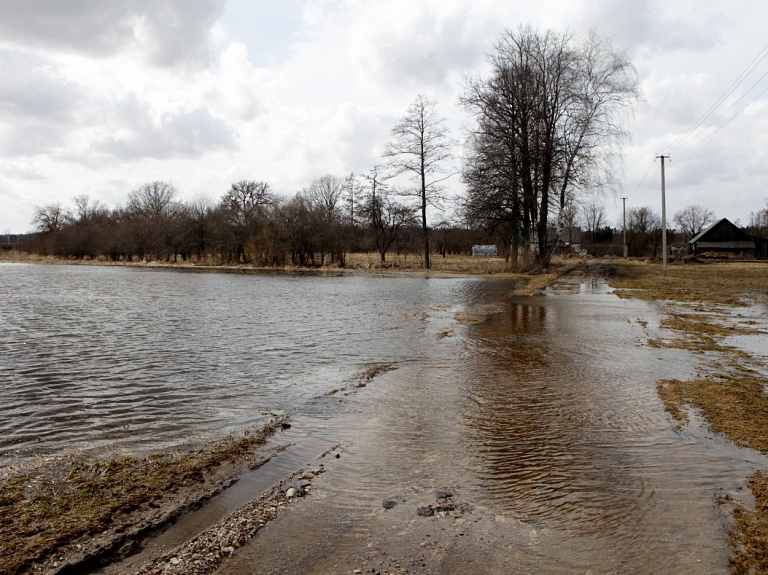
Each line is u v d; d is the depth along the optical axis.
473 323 16.66
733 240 78.38
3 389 9.12
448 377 9.77
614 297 24.31
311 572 3.81
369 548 4.13
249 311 20.48
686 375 9.61
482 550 4.10
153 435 6.80
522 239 44.25
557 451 6.13
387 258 68.00
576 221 64.62
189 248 71.69
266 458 6.00
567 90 38.22
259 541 4.22
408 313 19.45
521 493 5.09
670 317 17.41
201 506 4.84
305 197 64.06
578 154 38.47
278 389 9.09
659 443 6.30
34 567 3.83
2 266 71.31
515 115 39.12
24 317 18.70
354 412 7.74
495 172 38.97
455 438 6.62
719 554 3.98
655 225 108.75
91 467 5.68
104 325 16.77
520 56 39.50
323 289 31.33
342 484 5.30
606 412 7.53
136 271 56.66
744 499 4.86
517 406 7.91
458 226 44.91
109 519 4.55
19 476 5.45
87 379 9.82
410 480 5.41
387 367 10.66
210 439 6.64
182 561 3.93
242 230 64.88
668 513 4.64
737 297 23.73
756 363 10.60
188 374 10.21
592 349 12.23
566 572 3.80
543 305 21.39
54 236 90.19
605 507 4.78
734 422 6.90
